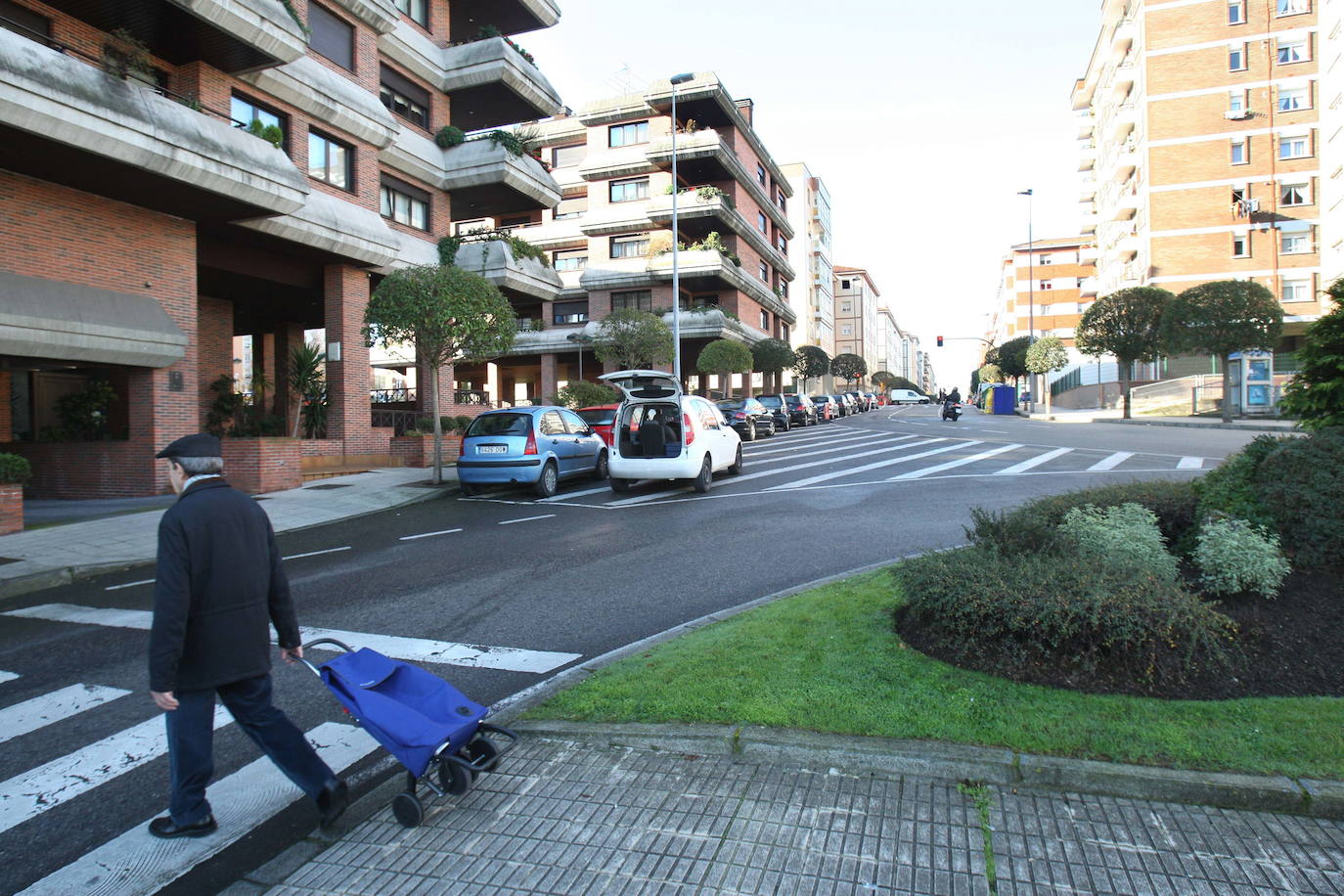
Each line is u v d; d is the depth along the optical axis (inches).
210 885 110.5
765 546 327.3
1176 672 145.0
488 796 125.7
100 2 510.9
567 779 129.3
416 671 133.7
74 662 208.8
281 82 645.9
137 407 539.2
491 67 893.2
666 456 510.6
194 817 122.2
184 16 530.3
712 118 1566.2
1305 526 182.4
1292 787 110.0
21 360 544.4
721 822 114.4
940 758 122.7
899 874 100.4
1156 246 1744.6
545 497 532.1
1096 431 1018.7
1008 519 202.7
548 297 981.8
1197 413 1364.4
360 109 732.7
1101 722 129.8
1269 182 1669.5
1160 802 113.8
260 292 772.6
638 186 1610.5
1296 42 1651.1
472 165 890.7
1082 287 2819.9
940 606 164.1
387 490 553.0
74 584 310.0
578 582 278.2
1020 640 155.7
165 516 117.0
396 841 116.0
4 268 468.8
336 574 304.8
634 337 1160.2
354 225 705.0
